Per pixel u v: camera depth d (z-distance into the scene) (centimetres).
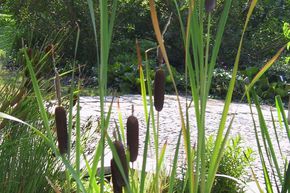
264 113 1023
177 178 357
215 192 414
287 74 1412
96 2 1348
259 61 1556
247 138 791
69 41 1438
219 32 171
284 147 731
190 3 171
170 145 690
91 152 360
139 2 1572
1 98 345
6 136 320
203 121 177
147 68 203
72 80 190
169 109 991
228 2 169
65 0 1448
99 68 172
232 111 1014
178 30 1513
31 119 328
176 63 1555
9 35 573
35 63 359
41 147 324
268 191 213
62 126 180
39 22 1404
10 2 1475
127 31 1587
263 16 1647
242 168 426
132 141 182
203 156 181
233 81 178
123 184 181
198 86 176
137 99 1091
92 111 894
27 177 315
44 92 347
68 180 198
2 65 413
